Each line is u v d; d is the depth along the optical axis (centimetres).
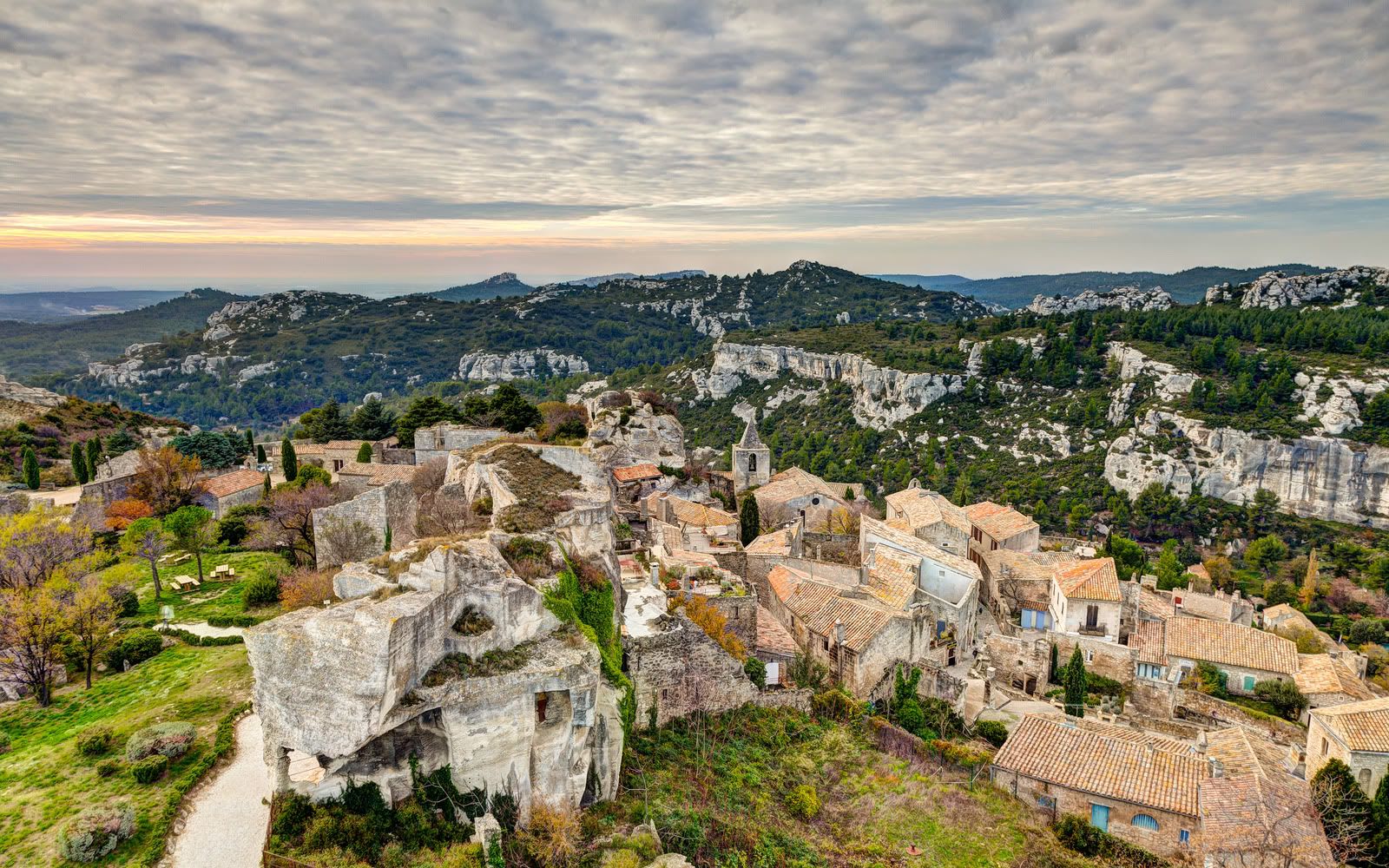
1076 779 4000
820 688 4884
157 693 4119
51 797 3153
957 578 6219
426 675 2850
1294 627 8306
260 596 5431
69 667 4522
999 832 3769
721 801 3562
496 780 2984
